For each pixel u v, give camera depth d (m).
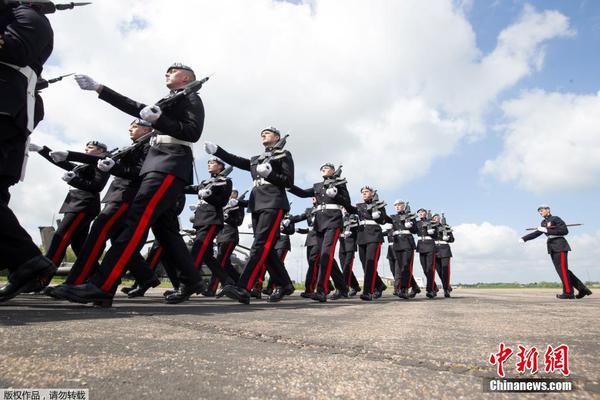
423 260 10.80
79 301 3.29
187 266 4.56
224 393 0.97
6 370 1.12
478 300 6.86
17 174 2.88
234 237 8.67
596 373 1.19
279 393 0.98
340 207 7.05
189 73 3.97
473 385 1.06
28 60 2.75
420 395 0.97
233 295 4.89
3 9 2.65
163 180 3.61
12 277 2.88
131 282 13.11
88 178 5.86
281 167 5.27
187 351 1.45
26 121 2.83
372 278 8.37
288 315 3.11
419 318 2.99
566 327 2.38
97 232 4.90
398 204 10.28
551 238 9.65
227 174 7.12
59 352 1.35
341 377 1.13
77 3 3.19
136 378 1.08
